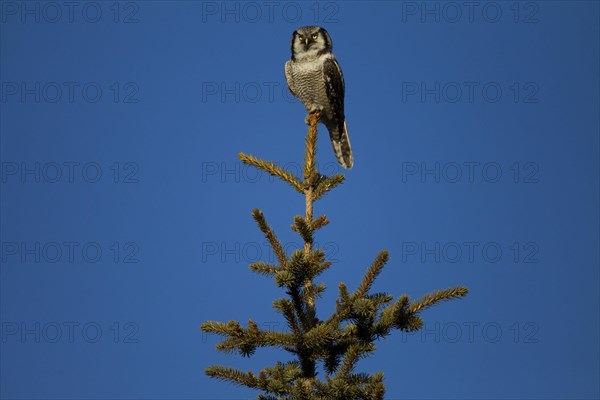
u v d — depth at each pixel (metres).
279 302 9.84
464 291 10.26
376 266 10.55
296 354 10.24
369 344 9.97
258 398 10.01
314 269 9.82
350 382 9.87
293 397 9.66
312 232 10.99
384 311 10.20
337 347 10.29
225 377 9.95
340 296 10.05
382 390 9.16
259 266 10.67
